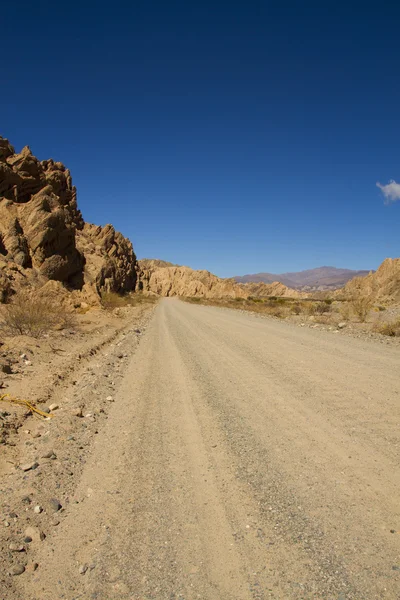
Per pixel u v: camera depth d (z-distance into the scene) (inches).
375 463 173.8
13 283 965.8
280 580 108.3
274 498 149.9
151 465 184.9
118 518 142.6
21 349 476.7
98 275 1750.7
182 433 223.5
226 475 170.7
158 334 709.9
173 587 107.8
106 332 745.6
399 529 127.8
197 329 761.6
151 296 3469.5
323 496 149.4
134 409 272.8
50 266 1218.6
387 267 2437.3
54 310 762.8
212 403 275.7
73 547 127.9
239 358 433.7
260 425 228.1
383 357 405.7
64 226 1318.9
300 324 820.0
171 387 327.3
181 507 147.6
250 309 1565.0
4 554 124.6
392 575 107.7
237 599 102.3
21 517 144.3
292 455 186.4
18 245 1139.3
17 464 193.8
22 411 269.4
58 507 151.8
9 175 1310.3
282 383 316.2
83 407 278.7
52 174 1877.5
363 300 1251.2
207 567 114.9
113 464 187.9
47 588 110.5
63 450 205.3
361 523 131.7
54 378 357.7
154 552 122.6
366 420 225.5
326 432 211.3
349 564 112.7
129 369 408.8
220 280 5531.5
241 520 137.2
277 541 124.8
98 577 113.0
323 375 334.3
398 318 705.6
